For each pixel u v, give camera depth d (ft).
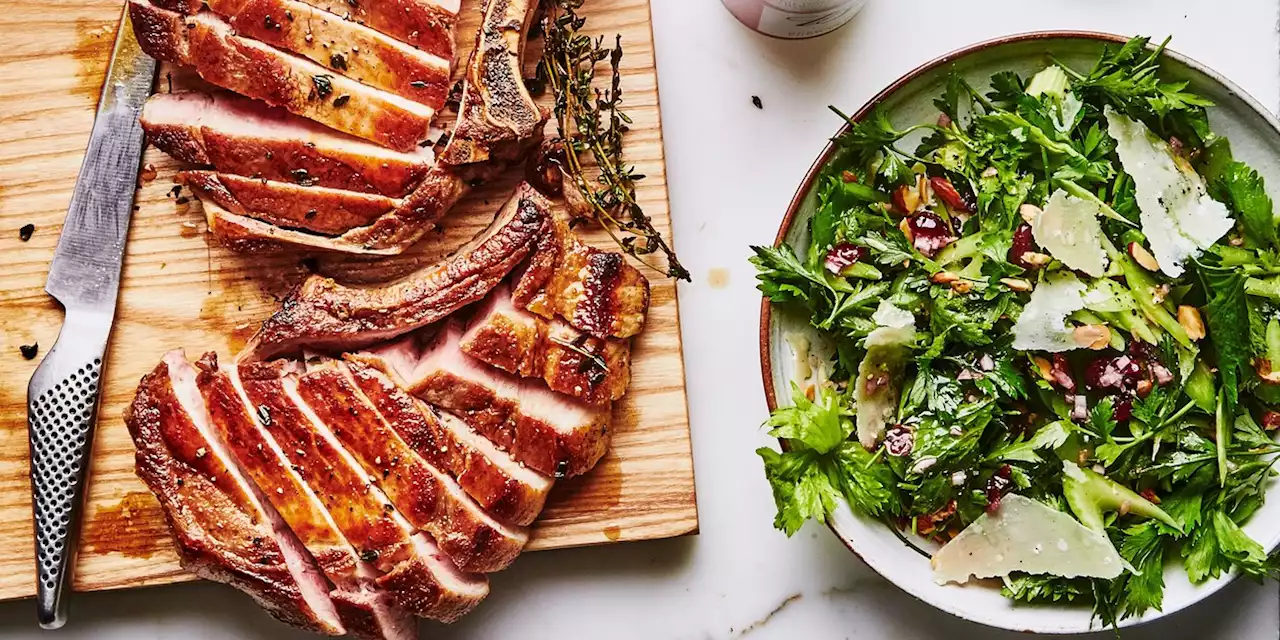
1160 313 1.79
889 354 1.79
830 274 1.82
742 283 2.01
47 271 1.93
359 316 1.82
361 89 1.85
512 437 1.85
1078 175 1.80
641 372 1.93
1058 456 1.79
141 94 1.90
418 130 1.85
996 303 1.78
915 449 1.78
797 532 2.01
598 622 2.00
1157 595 1.78
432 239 1.94
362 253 1.88
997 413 1.78
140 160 1.91
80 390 1.88
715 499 2.01
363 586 1.83
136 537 1.91
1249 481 1.81
